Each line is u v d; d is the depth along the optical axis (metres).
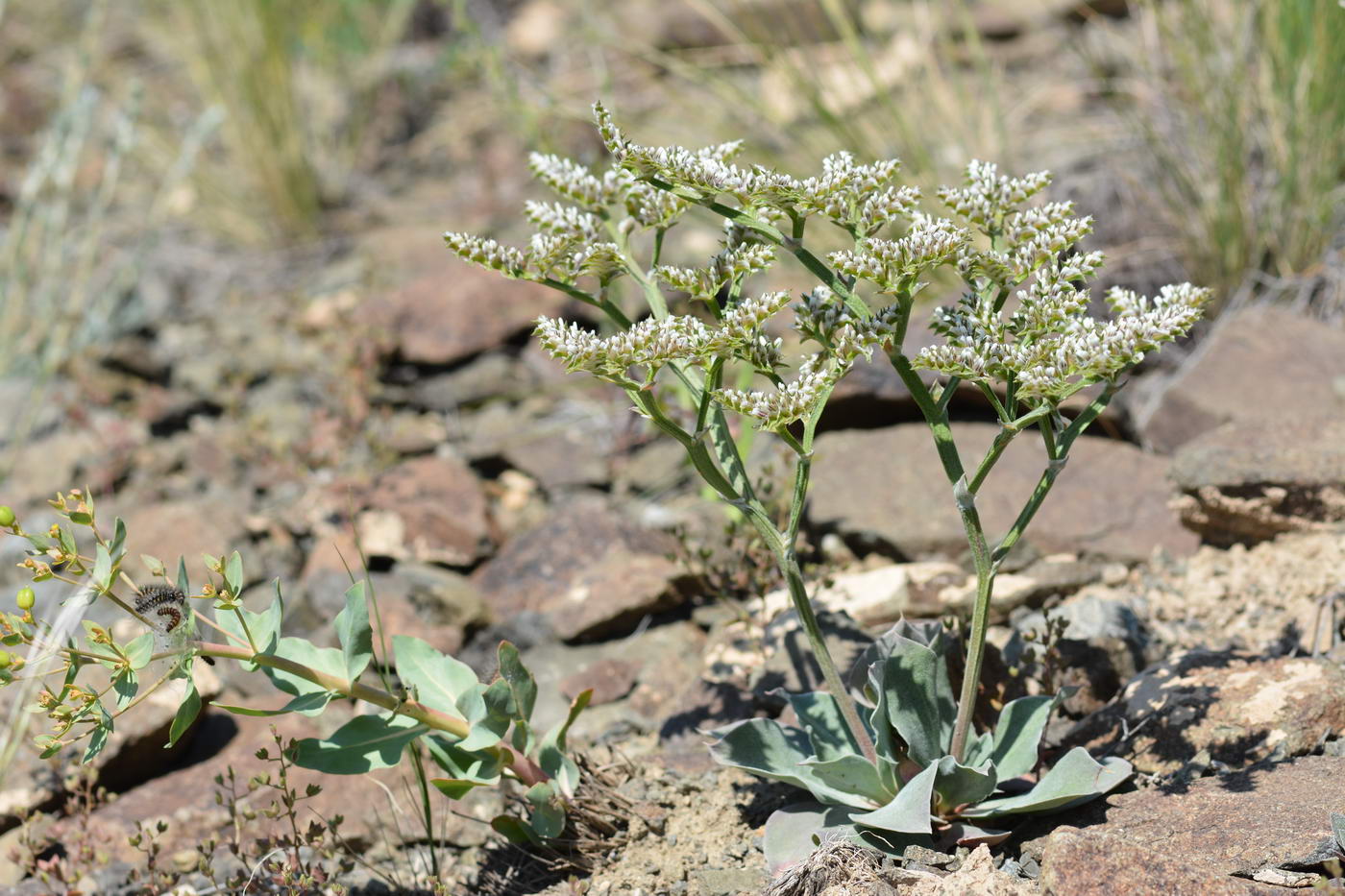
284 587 1.20
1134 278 1.26
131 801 1.07
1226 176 1.25
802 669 1.07
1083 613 1.09
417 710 0.98
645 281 0.98
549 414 1.33
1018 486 1.16
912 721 0.96
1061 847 0.93
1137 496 1.15
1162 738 1.00
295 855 1.00
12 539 1.26
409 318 1.40
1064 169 1.34
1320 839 0.93
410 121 2.00
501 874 1.02
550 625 1.16
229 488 1.30
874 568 1.15
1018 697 1.04
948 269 1.28
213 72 1.77
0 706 1.09
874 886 0.93
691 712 1.08
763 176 0.93
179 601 0.95
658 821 1.02
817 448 1.21
